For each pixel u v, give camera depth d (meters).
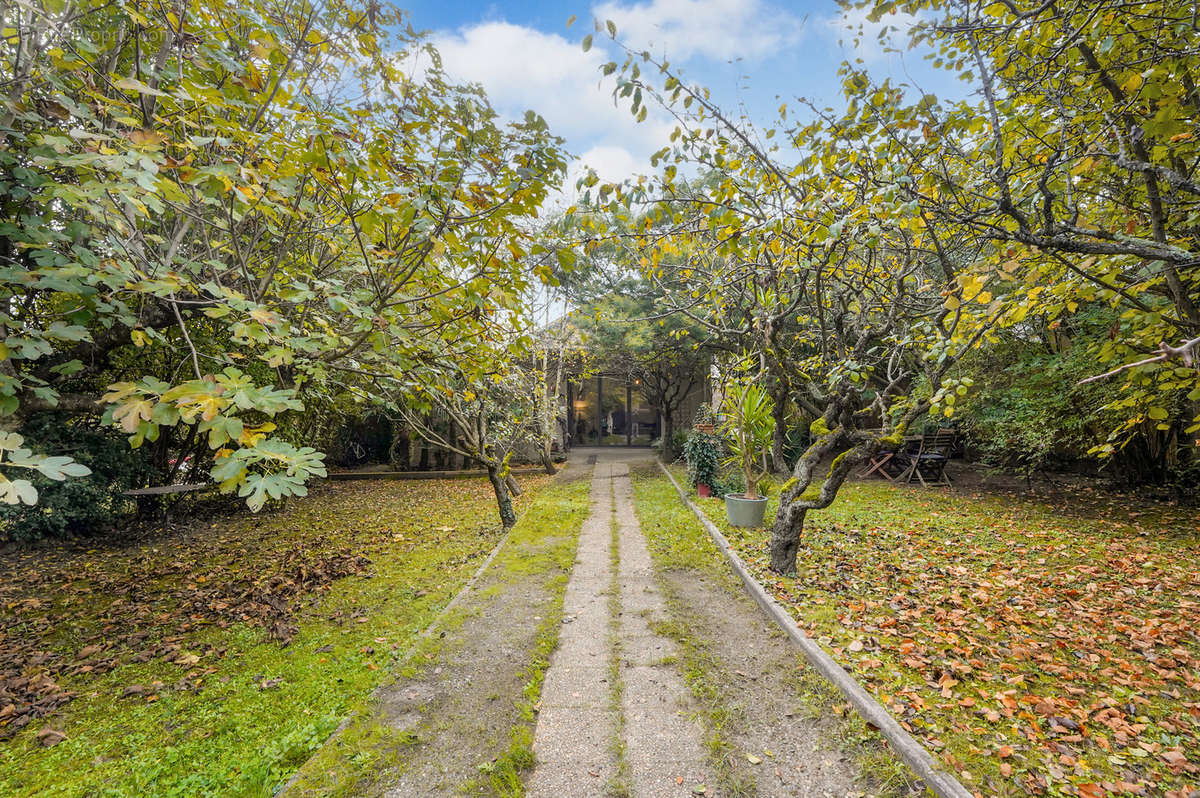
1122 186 3.54
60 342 3.19
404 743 2.62
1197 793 2.16
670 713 2.87
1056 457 10.52
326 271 3.97
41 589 5.57
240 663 3.75
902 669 3.14
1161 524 6.65
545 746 2.62
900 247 4.07
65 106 2.41
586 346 13.05
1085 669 3.21
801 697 2.96
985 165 3.25
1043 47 2.80
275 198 2.78
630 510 8.39
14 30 2.51
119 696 3.36
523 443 14.67
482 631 3.89
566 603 4.44
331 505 10.13
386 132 3.04
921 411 4.16
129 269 2.34
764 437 7.00
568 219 3.05
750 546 5.70
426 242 3.04
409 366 4.35
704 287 6.07
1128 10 2.39
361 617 4.52
